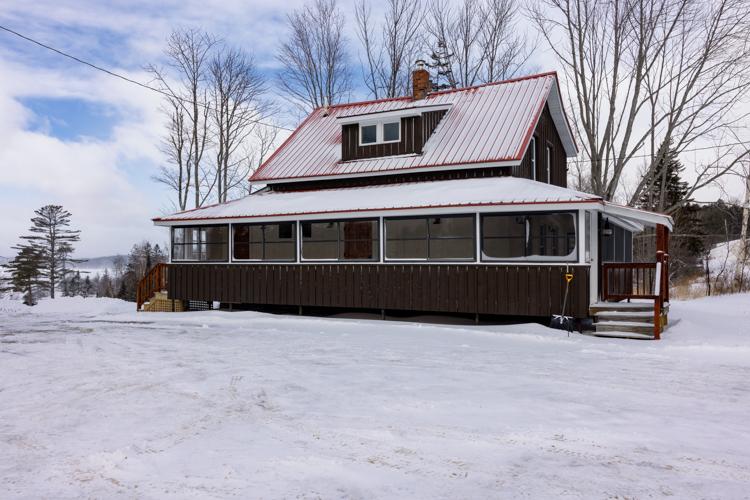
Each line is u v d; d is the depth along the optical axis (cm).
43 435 564
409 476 443
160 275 2088
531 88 2006
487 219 1805
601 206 1363
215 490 415
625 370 902
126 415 635
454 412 634
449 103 1909
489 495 405
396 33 3669
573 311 1380
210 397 714
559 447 514
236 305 1958
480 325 1514
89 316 1992
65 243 7562
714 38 2422
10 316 2059
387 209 1575
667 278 1616
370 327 1484
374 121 1945
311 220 1722
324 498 400
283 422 597
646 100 2605
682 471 455
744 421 604
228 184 3672
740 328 1431
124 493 413
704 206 4544
